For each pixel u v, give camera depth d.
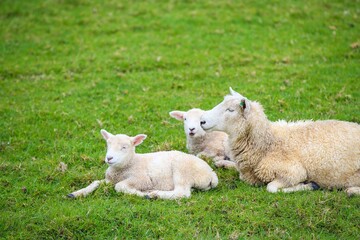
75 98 16.06
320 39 20.25
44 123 14.14
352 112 13.68
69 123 14.17
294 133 10.44
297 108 14.41
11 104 15.70
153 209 9.19
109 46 20.62
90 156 12.06
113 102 15.67
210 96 15.81
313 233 8.52
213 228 8.77
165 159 10.23
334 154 9.87
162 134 13.41
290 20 22.25
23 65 19.03
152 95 16.16
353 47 18.98
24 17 23.94
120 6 24.62
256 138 10.32
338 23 21.64
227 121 10.35
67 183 10.70
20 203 9.83
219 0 24.62
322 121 10.55
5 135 13.42
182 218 9.01
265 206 9.29
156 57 19.20
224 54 19.31
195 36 21.19
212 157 11.93
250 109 10.35
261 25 22.06
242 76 17.28
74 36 21.70
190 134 11.88
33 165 11.62
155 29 22.11
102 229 8.88
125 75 17.86
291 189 9.90
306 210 9.04
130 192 9.77
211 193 10.05
